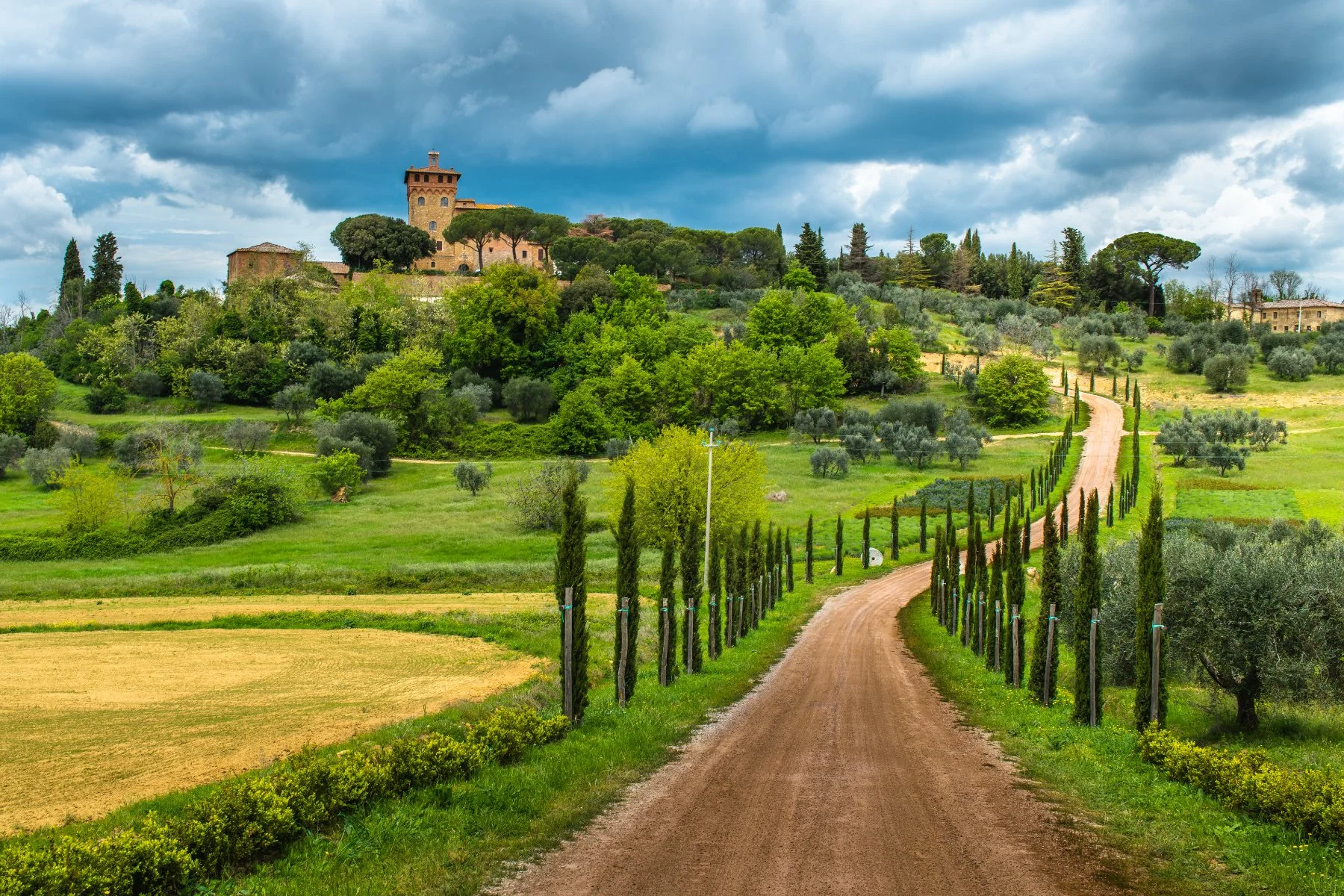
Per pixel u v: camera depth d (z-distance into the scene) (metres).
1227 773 15.46
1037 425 139.75
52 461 102.69
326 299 159.88
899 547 82.25
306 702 27.19
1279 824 13.92
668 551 29.94
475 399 136.00
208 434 126.19
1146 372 172.50
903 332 159.75
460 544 74.81
